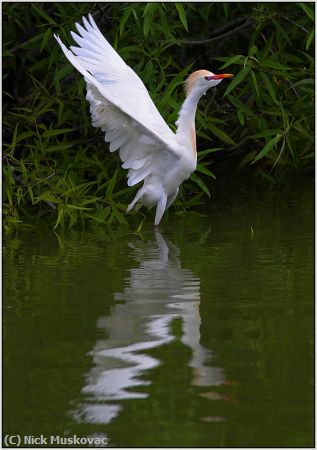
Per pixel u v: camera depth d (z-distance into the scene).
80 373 7.28
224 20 16.81
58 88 14.27
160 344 7.89
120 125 11.85
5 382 7.14
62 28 13.71
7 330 8.31
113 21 15.02
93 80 10.56
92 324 8.44
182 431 6.32
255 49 13.09
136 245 11.91
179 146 12.44
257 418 6.49
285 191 15.77
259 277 9.99
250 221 13.29
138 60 14.78
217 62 17.42
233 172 17.69
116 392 6.94
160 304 9.05
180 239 12.21
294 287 9.56
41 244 12.14
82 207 13.02
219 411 6.60
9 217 12.82
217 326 8.32
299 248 11.41
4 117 15.50
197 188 16.25
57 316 8.71
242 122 13.92
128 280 9.99
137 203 13.14
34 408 6.71
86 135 15.88
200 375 7.20
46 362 7.51
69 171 13.98
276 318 8.53
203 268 10.47
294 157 14.55
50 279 10.14
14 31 15.62
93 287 9.73
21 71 16.48
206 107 15.15
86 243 12.15
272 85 14.01
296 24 14.10
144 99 12.67
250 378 7.14
